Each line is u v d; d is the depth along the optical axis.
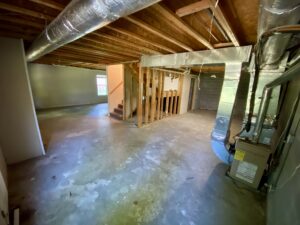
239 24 1.65
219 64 2.63
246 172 2.18
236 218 1.71
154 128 4.70
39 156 2.87
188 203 1.89
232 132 4.59
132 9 0.96
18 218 1.60
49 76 7.16
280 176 1.74
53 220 1.61
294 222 1.08
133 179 2.31
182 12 1.38
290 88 2.36
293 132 1.67
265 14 0.93
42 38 1.85
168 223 1.62
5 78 2.36
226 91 2.39
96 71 8.89
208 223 1.64
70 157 2.88
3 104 2.40
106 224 1.59
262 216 1.75
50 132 4.14
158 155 3.06
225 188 2.17
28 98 2.62
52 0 1.31
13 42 2.35
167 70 5.31
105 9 0.97
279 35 1.11
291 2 0.73
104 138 3.82
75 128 4.51
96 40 2.38
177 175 2.44
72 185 2.13
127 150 3.23
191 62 2.80
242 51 2.18
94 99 9.09
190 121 5.68
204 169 2.63
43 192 1.99
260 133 2.17
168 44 2.66
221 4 1.23
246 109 2.39
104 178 2.30
